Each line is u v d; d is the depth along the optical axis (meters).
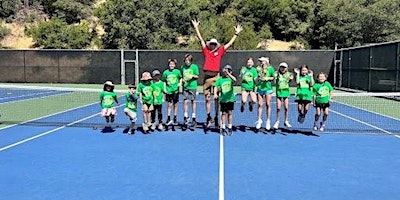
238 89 27.19
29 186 6.03
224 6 53.50
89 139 9.70
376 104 19.12
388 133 10.89
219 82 10.31
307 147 8.93
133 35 41.66
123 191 5.81
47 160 7.59
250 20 51.94
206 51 11.00
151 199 5.50
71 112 15.07
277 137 10.13
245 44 43.38
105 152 8.30
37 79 32.03
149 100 10.52
